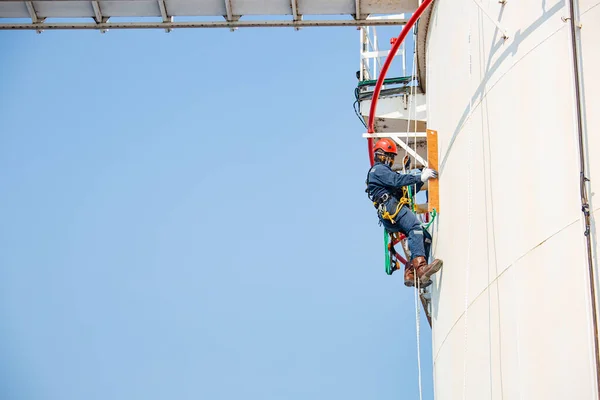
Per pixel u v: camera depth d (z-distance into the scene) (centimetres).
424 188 2044
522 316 1352
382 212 1773
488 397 1403
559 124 1380
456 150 1617
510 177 1432
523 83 1449
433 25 1866
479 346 1449
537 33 1451
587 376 1248
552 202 1356
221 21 2378
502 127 1470
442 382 1622
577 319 1281
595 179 1323
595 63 1377
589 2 1413
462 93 1627
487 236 1471
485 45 1568
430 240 1773
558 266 1323
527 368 1326
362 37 2334
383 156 1878
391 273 1909
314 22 2345
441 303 1648
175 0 2352
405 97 2217
